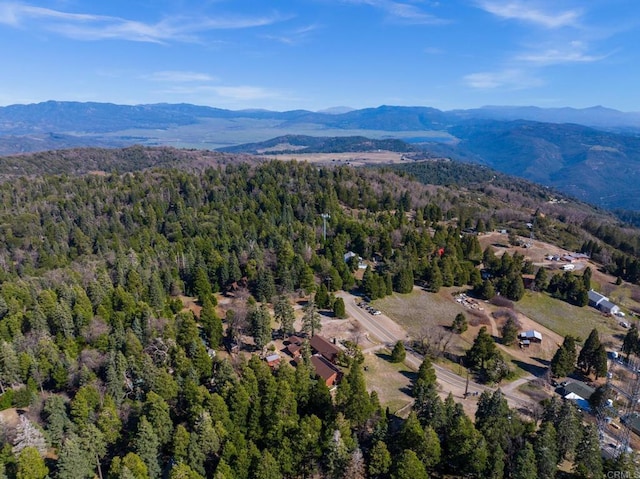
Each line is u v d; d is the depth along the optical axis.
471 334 139.62
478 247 196.12
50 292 124.75
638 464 79.38
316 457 79.38
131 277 139.75
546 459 72.62
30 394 95.38
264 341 116.56
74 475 71.19
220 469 71.94
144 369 94.44
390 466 75.44
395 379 113.31
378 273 174.75
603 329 148.75
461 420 79.06
